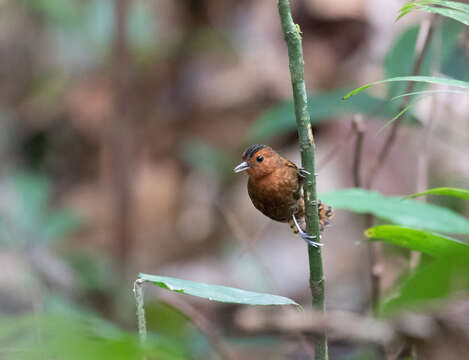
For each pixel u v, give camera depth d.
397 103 7.44
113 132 11.77
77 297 10.78
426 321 5.92
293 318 6.55
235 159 14.05
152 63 15.11
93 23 15.33
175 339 8.03
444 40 7.59
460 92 3.05
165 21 15.39
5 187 13.08
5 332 1.96
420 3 3.31
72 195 14.91
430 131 7.54
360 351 6.48
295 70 3.85
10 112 15.87
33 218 12.38
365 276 10.42
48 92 16.00
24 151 15.57
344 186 11.54
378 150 11.61
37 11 15.73
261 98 14.36
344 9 12.83
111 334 2.45
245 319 7.63
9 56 16.28
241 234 8.83
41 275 10.70
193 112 14.83
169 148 14.79
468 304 6.03
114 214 11.83
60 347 1.84
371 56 12.59
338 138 12.05
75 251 12.52
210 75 14.96
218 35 15.09
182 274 12.48
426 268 2.34
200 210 13.73
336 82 12.76
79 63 15.70
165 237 13.73
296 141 13.34
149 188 14.38
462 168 10.73
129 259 11.71
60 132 15.57
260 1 15.03
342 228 11.64
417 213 5.17
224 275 11.99
